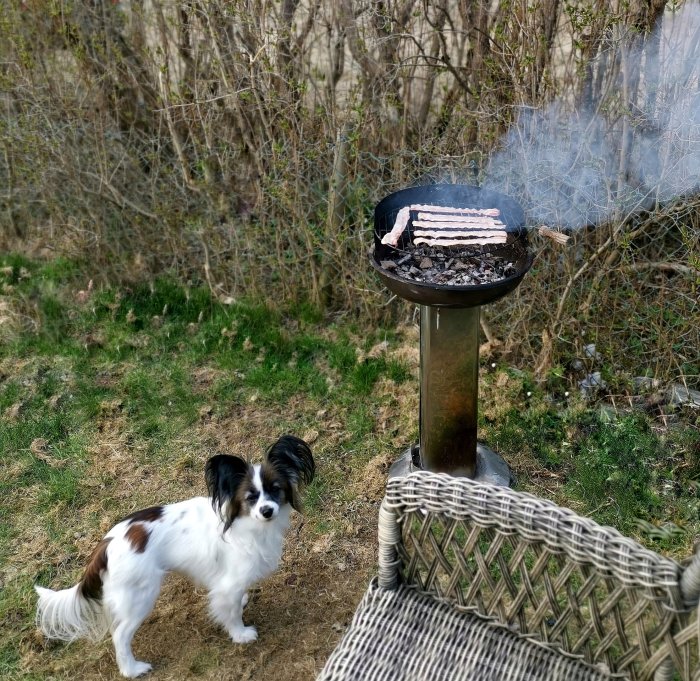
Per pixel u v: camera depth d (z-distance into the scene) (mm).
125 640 2947
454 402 3502
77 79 5164
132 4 4836
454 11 4551
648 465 3836
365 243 4707
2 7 5004
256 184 4840
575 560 2127
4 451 4102
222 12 4355
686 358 4270
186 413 4340
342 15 4355
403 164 4477
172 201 5199
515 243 3297
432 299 2965
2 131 5418
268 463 2904
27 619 3252
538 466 3922
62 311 5062
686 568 1969
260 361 4695
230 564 2961
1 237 5859
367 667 2316
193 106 4836
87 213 5422
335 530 3639
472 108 4387
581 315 4316
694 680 2016
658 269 4379
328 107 4512
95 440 4180
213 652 3129
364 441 4129
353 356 4621
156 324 5008
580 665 2277
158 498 3846
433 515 2361
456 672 2293
